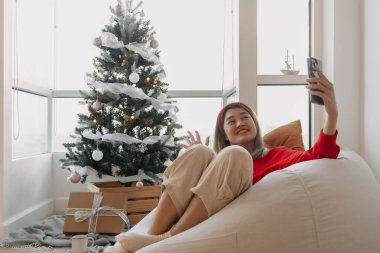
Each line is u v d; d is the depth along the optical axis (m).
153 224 1.46
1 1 2.43
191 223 1.38
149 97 2.77
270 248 1.25
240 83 2.89
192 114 3.83
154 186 2.83
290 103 3.07
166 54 3.74
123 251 1.41
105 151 2.74
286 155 1.85
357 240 1.38
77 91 3.69
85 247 2.11
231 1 3.38
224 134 2.01
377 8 2.31
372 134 2.41
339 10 2.61
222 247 1.25
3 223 2.46
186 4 3.72
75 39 3.67
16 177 2.71
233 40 3.24
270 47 3.12
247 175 1.37
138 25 2.90
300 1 3.11
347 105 2.62
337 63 2.62
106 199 2.54
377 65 2.33
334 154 1.64
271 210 1.30
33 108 3.33
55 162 3.56
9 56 2.53
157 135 2.87
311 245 1.29
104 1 3.63
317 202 1.35
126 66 2.79
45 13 3.54
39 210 3.10
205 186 1.37
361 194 1.52
